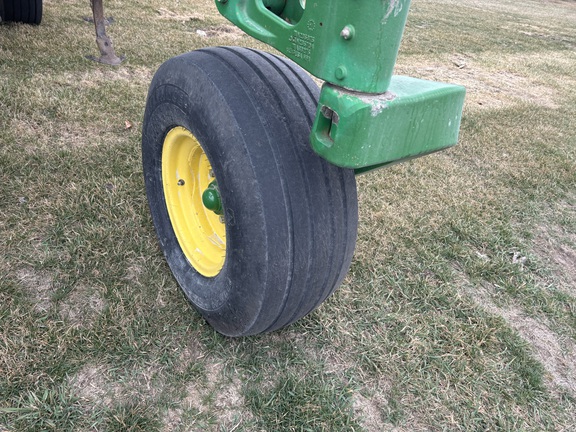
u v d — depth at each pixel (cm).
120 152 344
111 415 181
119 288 237
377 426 196
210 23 745
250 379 205
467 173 416
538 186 414
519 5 2052
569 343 257
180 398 192
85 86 434
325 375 213
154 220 254
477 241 326
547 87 746
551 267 318
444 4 1599
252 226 165
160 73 206
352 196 184
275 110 170
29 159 315
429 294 268
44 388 186
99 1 467
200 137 183
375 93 138
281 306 179
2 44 484
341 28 133
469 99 621
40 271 238
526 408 215
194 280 222
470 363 231
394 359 225
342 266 190
